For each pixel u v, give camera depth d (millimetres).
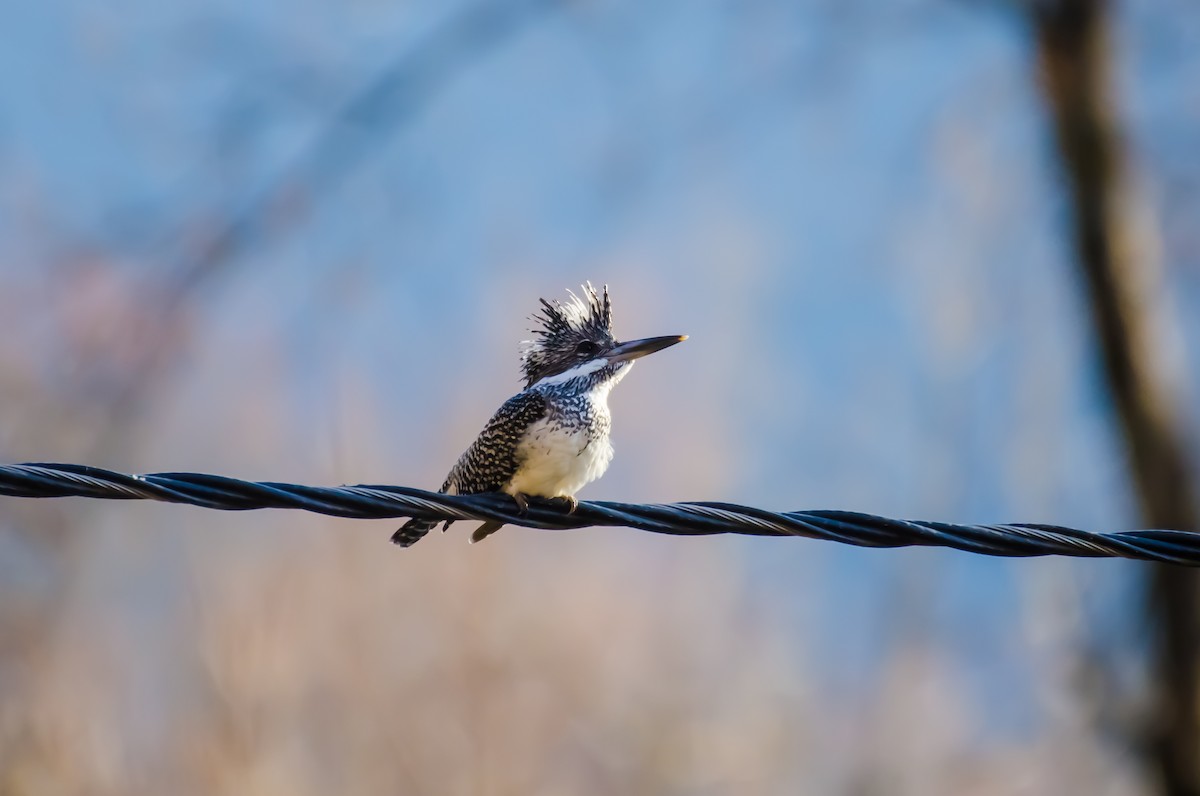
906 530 5742
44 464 5289
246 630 17531
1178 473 14305
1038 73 14766
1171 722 14008
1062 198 14820
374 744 18750
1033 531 5738
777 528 5828
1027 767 19969
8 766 15930
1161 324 14625
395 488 5719
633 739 22703
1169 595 14016
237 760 16828
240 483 5496
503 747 19922
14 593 16500
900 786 21562
